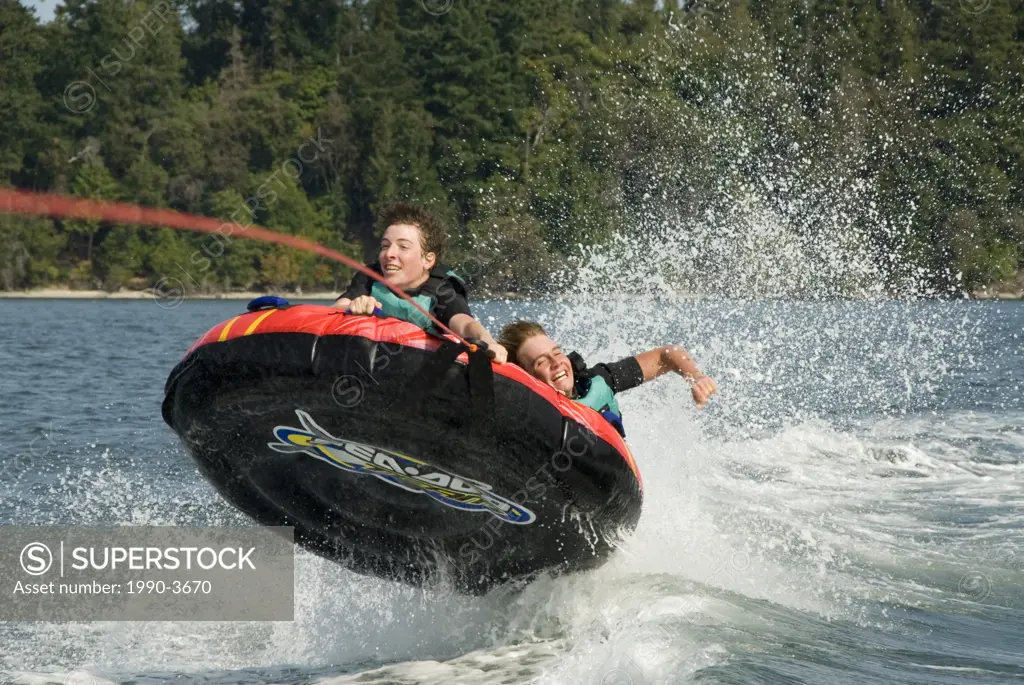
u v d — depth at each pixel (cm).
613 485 1260
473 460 1159
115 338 7094
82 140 15075
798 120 9388
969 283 9988
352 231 15325
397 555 1406
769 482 2234
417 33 14488
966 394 3884
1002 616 1337
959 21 11012
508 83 12962
